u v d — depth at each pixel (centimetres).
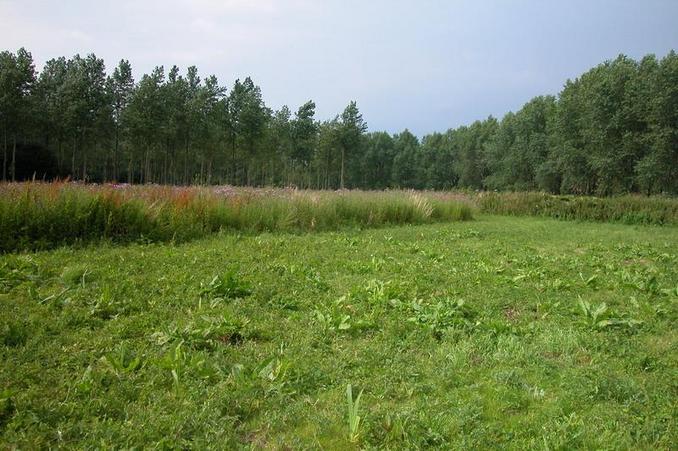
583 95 4412
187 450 262
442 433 288
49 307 472
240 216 1135
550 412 323
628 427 305
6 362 343
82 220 843
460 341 446
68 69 4544
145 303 512
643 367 408
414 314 525
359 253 916
